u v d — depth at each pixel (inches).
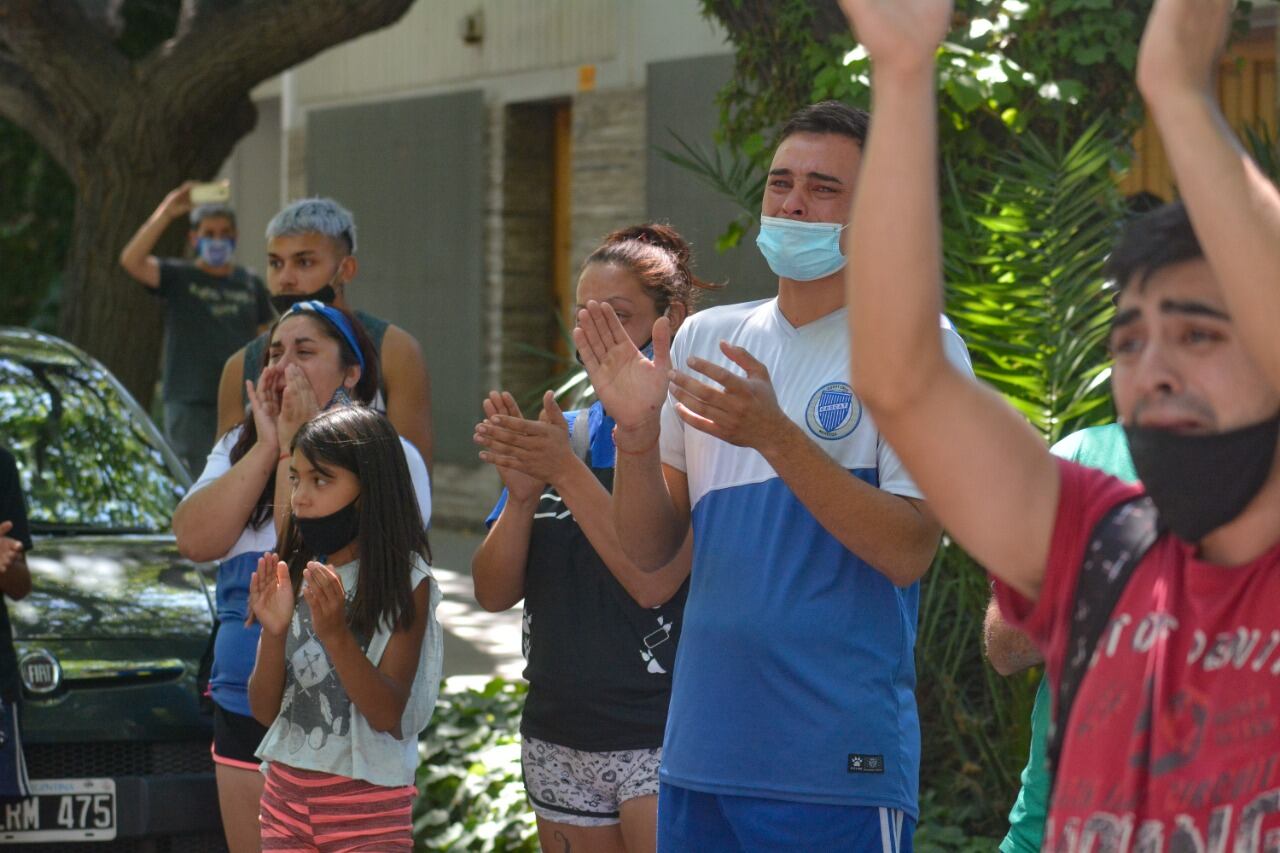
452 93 1119.0
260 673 343.3
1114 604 148.6
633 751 327.3
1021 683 445.7
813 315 288.4
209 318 795.4
